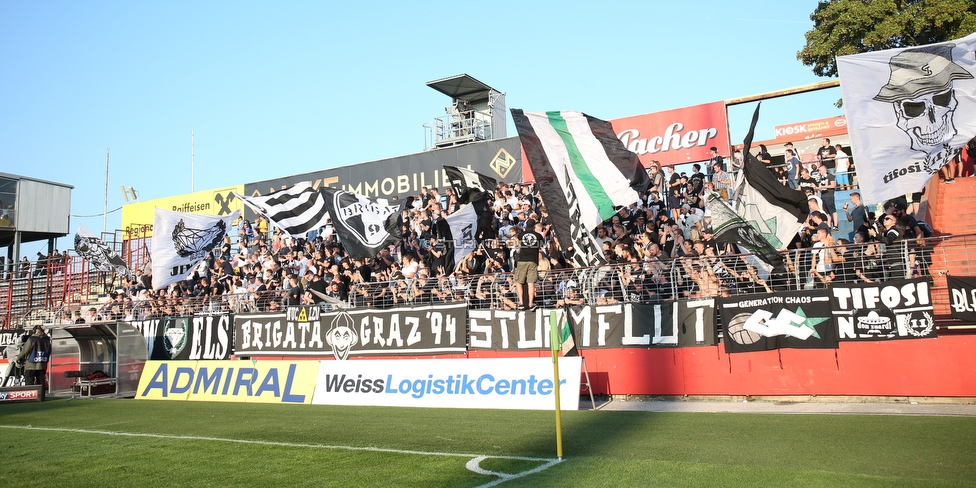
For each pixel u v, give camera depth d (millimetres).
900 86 12828
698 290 14977
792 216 14875
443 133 32031
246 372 17516
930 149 12625
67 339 21672
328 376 16344
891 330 12883
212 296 22031
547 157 15375
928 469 7625
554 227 15172
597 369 15523
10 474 9180
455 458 9148
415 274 19234
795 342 13586
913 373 12711
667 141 20953
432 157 25406
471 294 17484
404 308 17547
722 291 14648
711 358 14422
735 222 14000
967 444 8859
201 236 23766
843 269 13945
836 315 13328
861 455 8422
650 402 14516
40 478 8891
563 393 13664
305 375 16688
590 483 7430
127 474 8992
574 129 15578
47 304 29453
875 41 21438
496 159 24078
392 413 13922
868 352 13102
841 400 13234
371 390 15648
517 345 16031
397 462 9062
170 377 18703
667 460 8477
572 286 16141
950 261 13203
